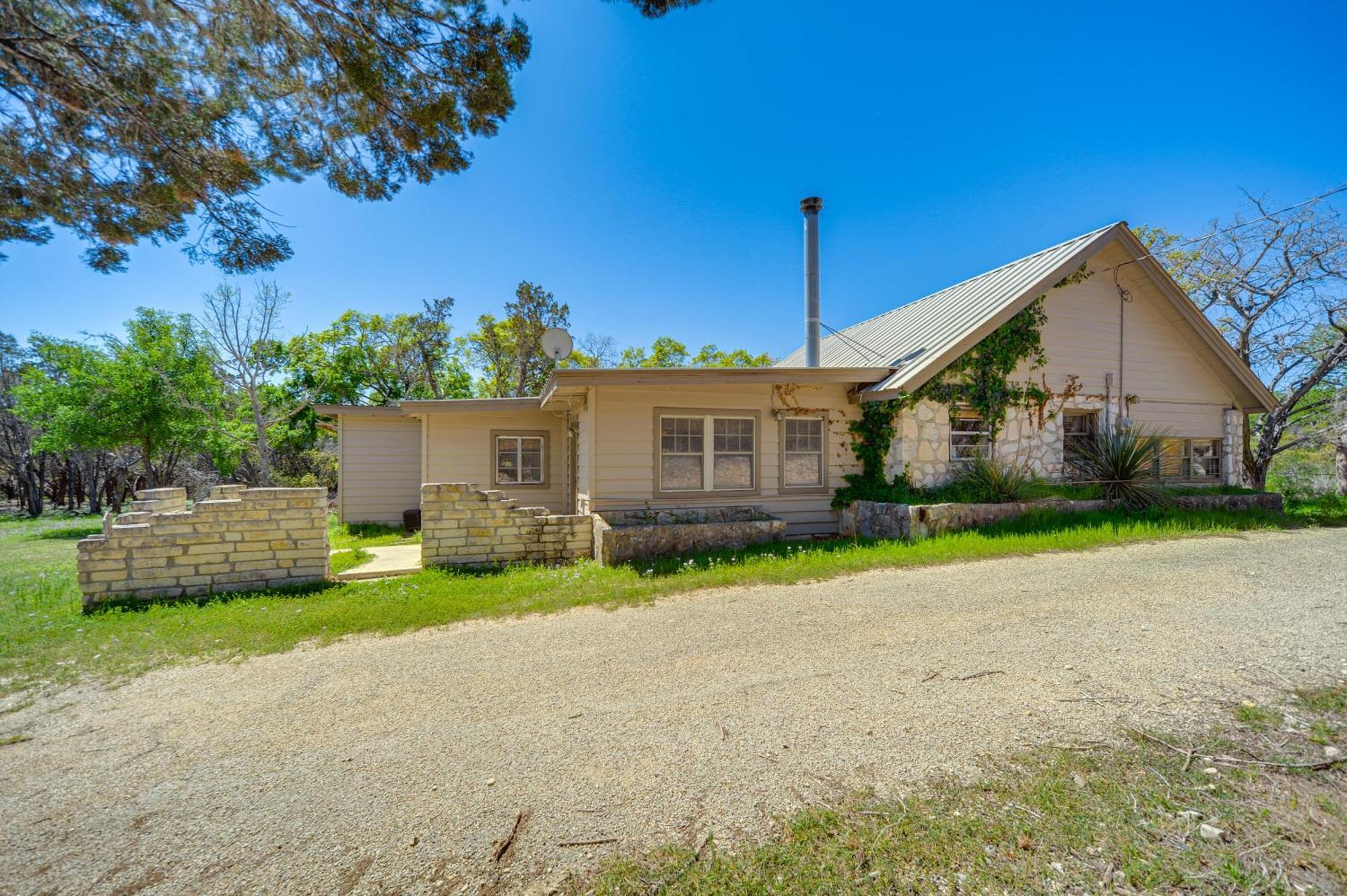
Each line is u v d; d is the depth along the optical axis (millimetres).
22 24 4262
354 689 3701
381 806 2455
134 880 2059
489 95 5375
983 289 12242
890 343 12555
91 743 3049
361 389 22734
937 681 3604
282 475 24156
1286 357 14453
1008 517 9203
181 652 4391
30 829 2350
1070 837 2172
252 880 2043
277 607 5637
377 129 5625
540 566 7516
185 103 5027
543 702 3445
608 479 9406
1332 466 17078
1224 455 13203
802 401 10508
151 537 6066
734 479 10125
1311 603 5160
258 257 6051
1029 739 2877
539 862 2107
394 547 9883
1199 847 2111
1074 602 5293
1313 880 1946
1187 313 12156
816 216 12148
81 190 5234
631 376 8562
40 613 5602
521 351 23328
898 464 10234
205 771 2764
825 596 5660
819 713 3211
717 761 2738
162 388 17391
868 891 1938
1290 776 2543
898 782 2539
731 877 2006
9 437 26688
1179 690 3412
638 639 4551
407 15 4887
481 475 12734
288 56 4996
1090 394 11805
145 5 4488
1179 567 6625
